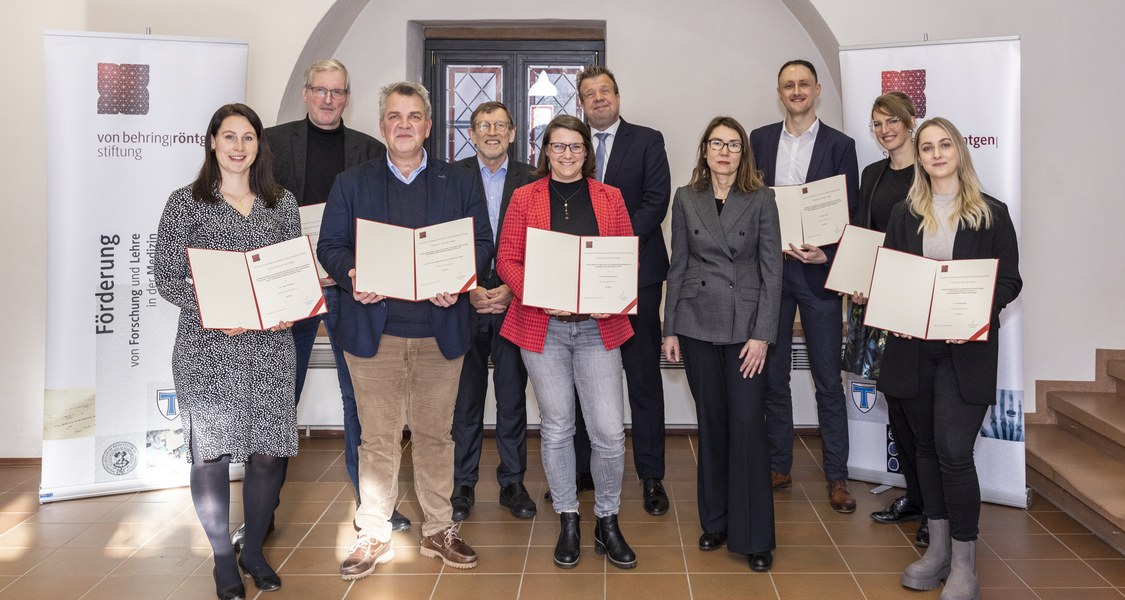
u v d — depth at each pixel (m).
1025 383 4.34
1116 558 3.03
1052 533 3.28
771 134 3.78
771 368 3.71
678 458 4.40
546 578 2.87
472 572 2.92
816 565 2.97
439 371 2.88
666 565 2.97
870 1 4.26
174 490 3.88
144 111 3.69
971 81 3.55
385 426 2.88
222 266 2.53
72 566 3.00
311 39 4.45
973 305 2.55
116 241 3.71
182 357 2.61
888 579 2.85
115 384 3.77
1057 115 4.19
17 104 4.16
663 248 3.60
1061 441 3.99
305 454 4.52
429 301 2.80
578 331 2.81
